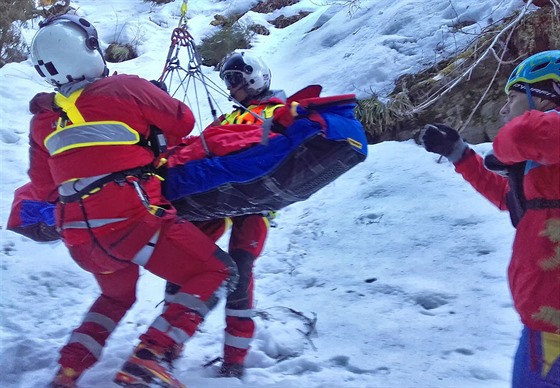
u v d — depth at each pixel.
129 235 2.90
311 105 3.09
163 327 2.89
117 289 3.15
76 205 2.91
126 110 2.89
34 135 3.08
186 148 3.31
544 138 2.23
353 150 3.09
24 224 3.46
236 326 3.39
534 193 2.36
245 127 3.35
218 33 10.18
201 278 2.98
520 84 2.55
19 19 10.04
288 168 3.11
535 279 2.30
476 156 2.79
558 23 6.18
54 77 2.96
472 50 6.70
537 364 2.29
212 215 3.28
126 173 2.88
